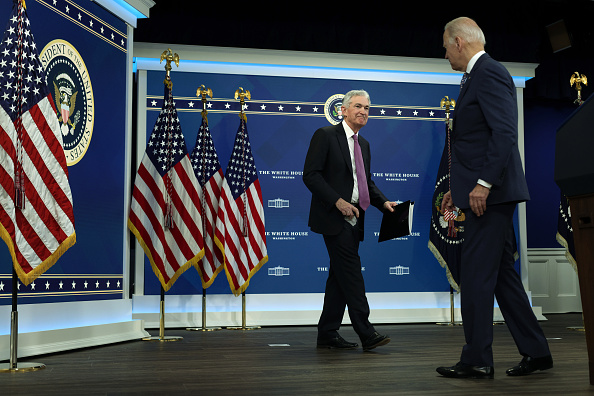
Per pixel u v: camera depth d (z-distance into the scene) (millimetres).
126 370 3053
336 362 3314
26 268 3281
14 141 3262
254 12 6887
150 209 4934
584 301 2312
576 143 2246
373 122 7117
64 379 2771
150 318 6340
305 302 6758
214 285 6594
